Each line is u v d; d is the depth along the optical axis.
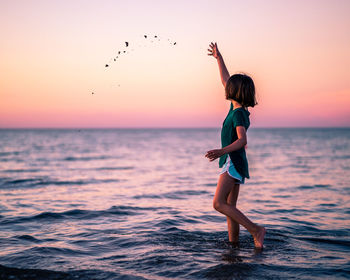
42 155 24.12
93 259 2.47
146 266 2.28
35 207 5.30
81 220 4.22
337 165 15.83
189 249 2.76
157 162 18.67
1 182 9.30
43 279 2.00
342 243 3.12
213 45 3.53
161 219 4.26
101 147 39.75
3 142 51.19
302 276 2.10
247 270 2.19
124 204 5.64
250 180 10.00
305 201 6.18
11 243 2.98
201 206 5.54
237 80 2.84
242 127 2.71
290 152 28.20
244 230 3.57
